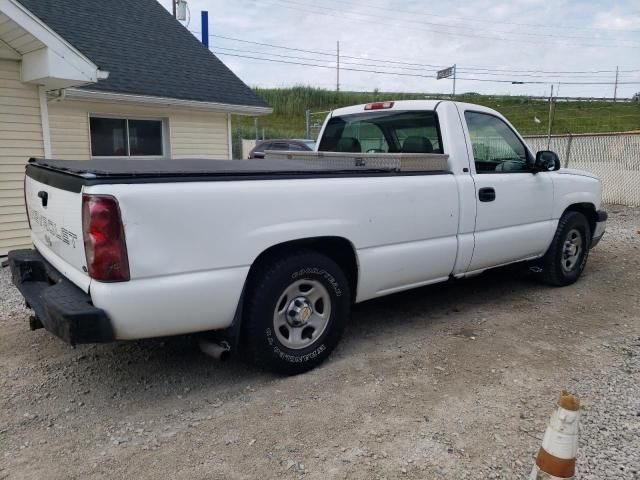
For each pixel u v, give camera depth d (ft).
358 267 12.73
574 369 12.44
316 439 9.48
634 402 10.80
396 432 9.71
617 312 16.67
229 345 10.89
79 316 9.02
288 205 11.20
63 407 10.62
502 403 10.82
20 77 24.85
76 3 39.52
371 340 14.16
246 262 10.66
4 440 9.44
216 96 37.27
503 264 16.99
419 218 13.78
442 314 16.33
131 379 11.89
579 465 8.73
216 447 9.23
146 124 35.94
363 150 17.65
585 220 19.61
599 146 46.44
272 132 105.50
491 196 15.67
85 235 9.30
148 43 39.91
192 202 9.85
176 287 9.75
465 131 15.39
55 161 13.00
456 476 8.51
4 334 14.49
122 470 8.60
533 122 94.48
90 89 30.37
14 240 25.73
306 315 11.85
